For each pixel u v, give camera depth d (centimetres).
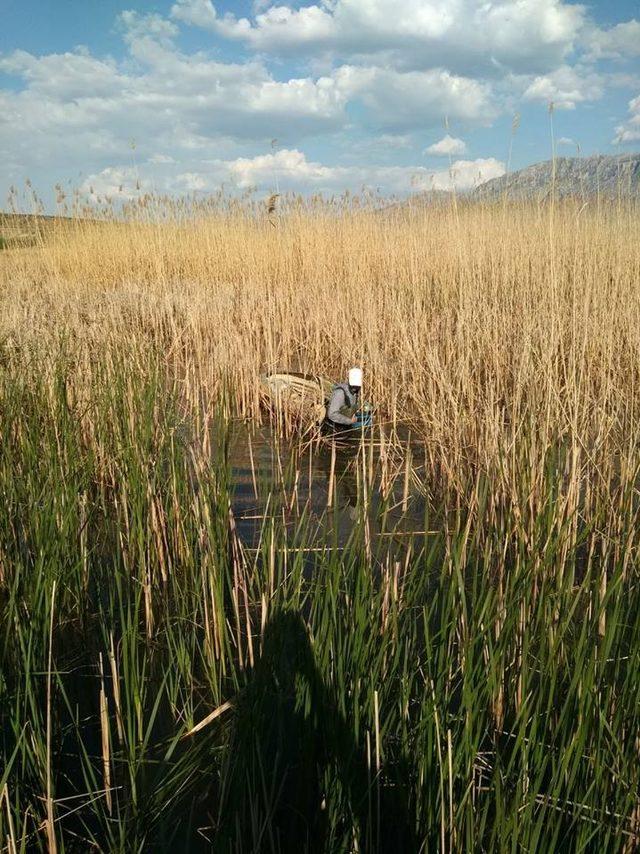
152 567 418
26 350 702
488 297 1015
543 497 420
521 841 221
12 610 319
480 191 1262
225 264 1472
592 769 245
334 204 1470
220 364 820
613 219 1036
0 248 1819
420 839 235
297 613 316
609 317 771
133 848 237
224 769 263
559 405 562
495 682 277
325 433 725
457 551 288
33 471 457
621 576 288
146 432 505
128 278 1523
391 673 279
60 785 276
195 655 355
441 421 634
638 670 253
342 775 242
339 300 1066
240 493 571
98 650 359
